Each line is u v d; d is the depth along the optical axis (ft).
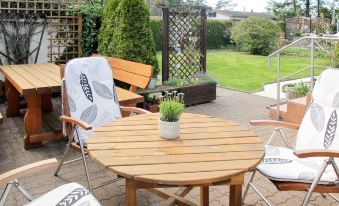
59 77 15.44
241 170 6.32
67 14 22.26
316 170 7.96
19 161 12.51
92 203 6.22
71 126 10.31
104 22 21.21
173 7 21.50
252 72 35.65
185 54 22.48
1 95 21.13
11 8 21.15
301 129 9.11
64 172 11.53
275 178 7.48
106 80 11.67
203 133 8.23
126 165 6.45
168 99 9.91
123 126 8.68
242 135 8.12
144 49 19.83
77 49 22.93
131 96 14.25
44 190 10.34
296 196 10.14
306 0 85.76
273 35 53.52
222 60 46.09
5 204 9.45
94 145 7.39
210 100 22.04
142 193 10.19
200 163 6.58
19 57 21.97
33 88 13.00
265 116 18.80
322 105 9.01
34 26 22.08
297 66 39.63
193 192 10.33
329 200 9.91
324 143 8.56
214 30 62.28
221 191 10.41
